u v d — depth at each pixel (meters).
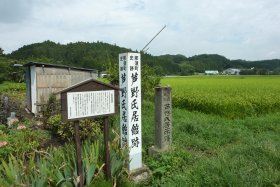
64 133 8.40
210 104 14.55
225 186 4.60
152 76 12.50
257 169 4.95
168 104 7.45
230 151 6.53
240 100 14.12
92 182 4.58
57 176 4.36
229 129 9.95
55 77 14.59
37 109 13.59
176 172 5.91
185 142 8.57
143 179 5.93
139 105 6.16
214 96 16.31
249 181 4.52
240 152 6.24
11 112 10.87
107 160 4.92
